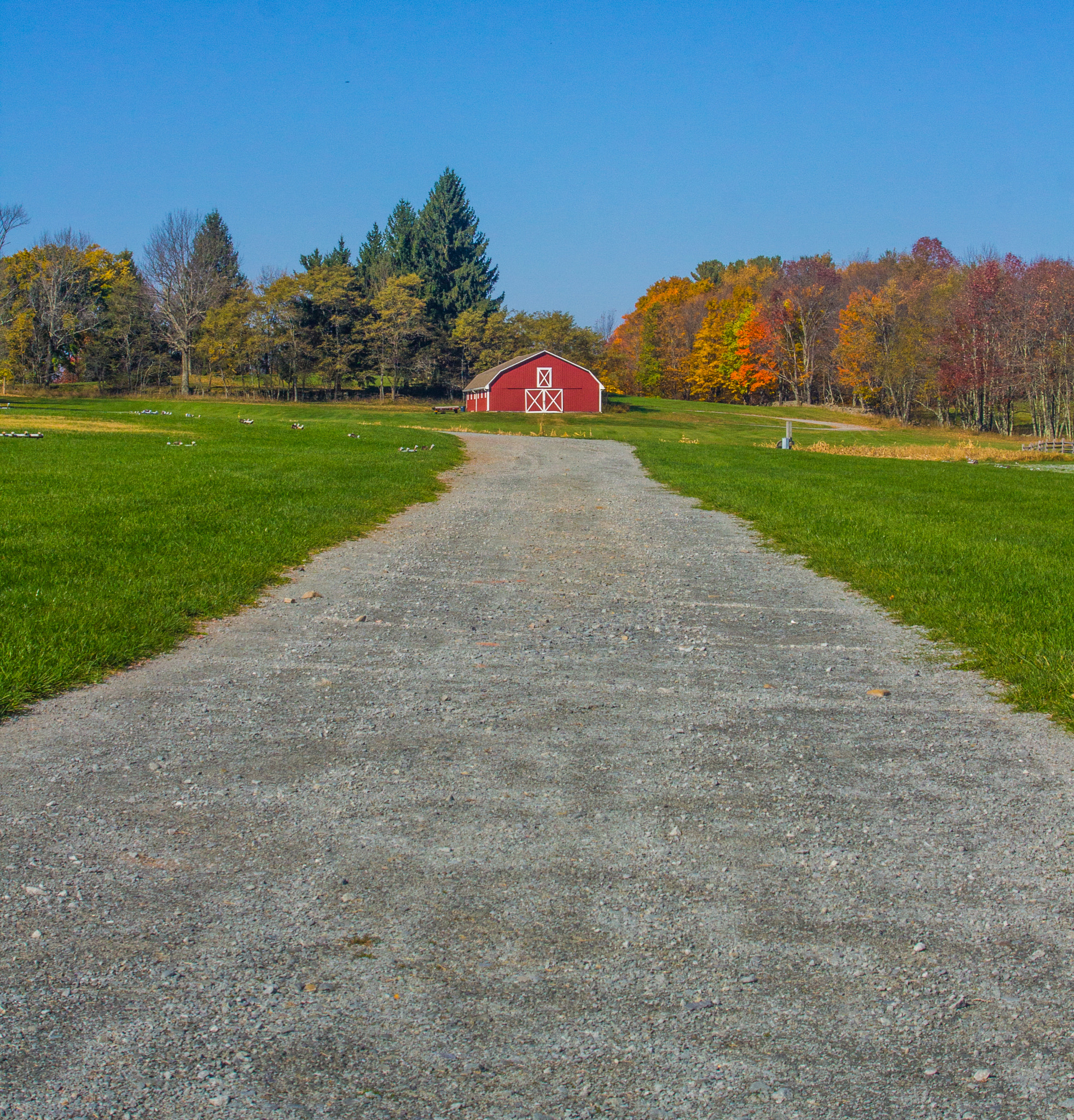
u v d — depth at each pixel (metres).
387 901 3.60
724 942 3.35
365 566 11.23
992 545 12.96
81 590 8.70
